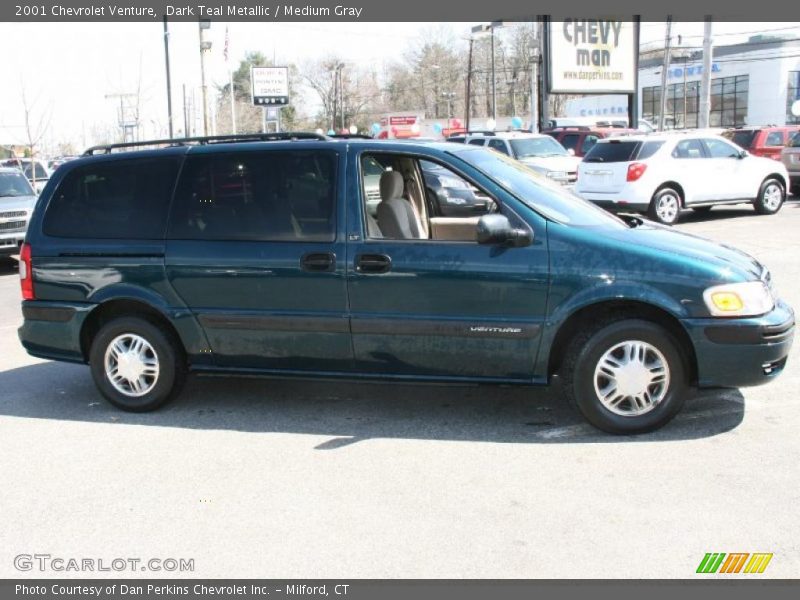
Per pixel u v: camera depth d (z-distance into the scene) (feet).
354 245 16.58
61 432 17.44
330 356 17.08
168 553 12.01
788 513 12.50
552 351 16.02
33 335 19.03
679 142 50.72
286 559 11.72
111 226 18.35
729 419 16.70
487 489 13.74
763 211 54.80
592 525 12.34
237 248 17.29
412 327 16.34
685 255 15.57
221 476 14.70
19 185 49.96
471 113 280.51
